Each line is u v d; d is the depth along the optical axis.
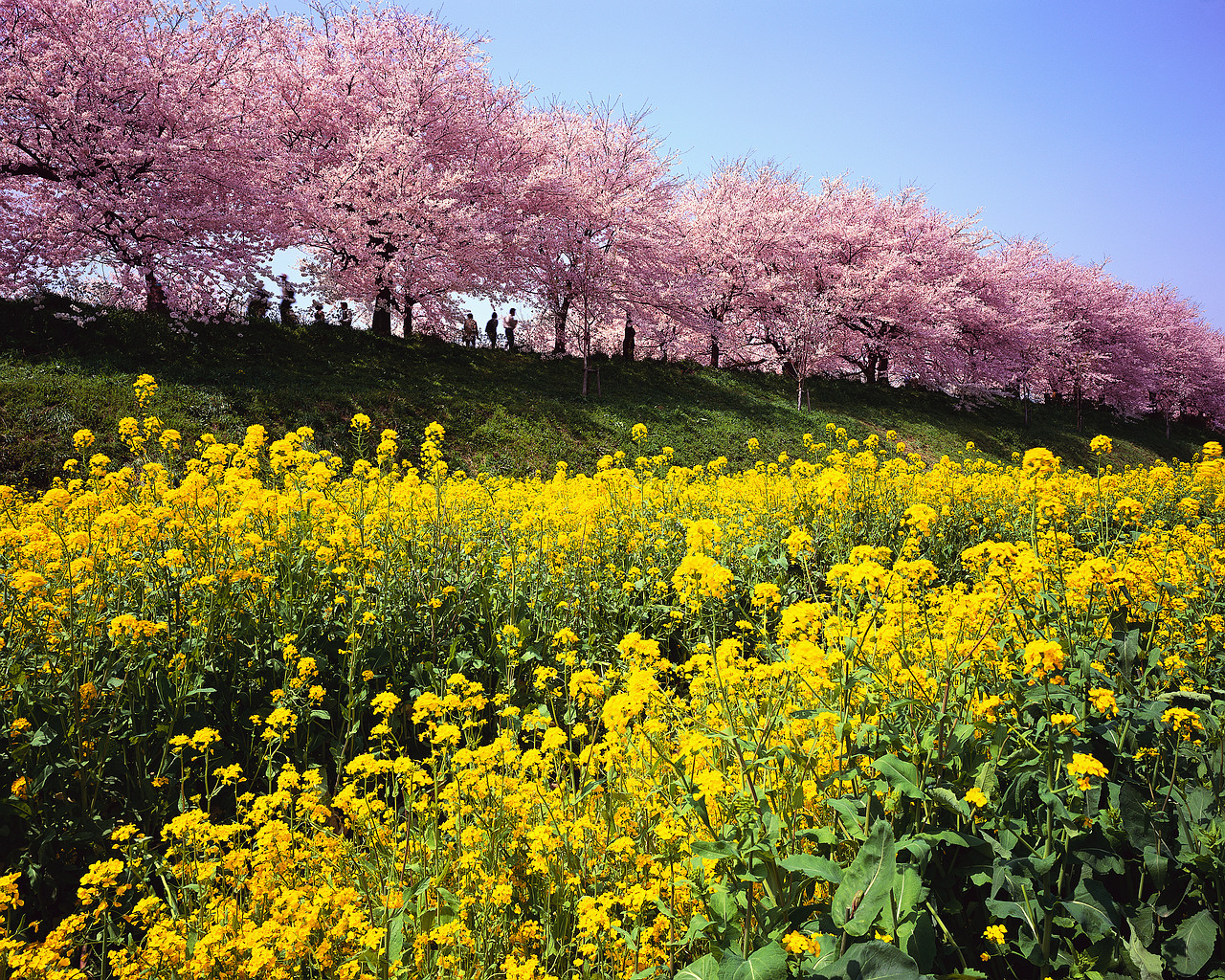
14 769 2.96
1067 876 2.06
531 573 5.15
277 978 2.05
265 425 13.92
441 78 21.67
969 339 32.34
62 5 15.24
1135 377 36.72
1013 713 2.47
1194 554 5.00
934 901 2.01
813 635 2.71
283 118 20.19
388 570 4.61
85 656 3.43
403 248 20.56
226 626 3.94
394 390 17.09
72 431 11.90
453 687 4.00
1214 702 2.58
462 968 2.18
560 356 24.12
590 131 25.59
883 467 8.00
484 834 2.52
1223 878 1.94
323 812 2.65
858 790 2.25
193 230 17.00
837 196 33.44
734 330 30.59
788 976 1.68
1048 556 3.79
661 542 5.84
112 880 2.41
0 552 3.91
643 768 2.74
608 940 2.18
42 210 16.30
